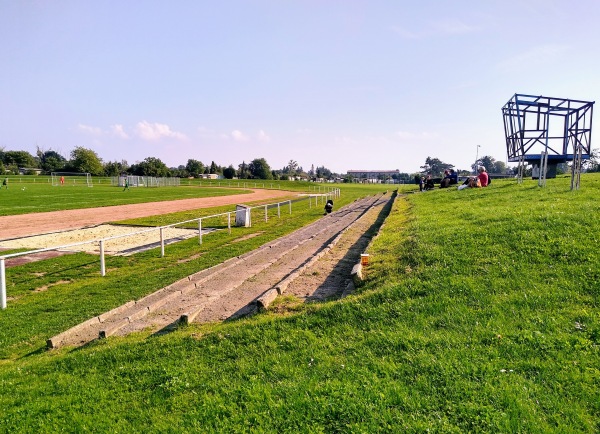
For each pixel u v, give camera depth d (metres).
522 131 22.66
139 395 4.98
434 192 28.89
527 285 6.61
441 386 4.39
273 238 18.59
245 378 5.03
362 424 3.92
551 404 4.00
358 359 5.11
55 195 45.97
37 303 9.69
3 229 22.41
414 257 8.70
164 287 10.21
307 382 4.70
